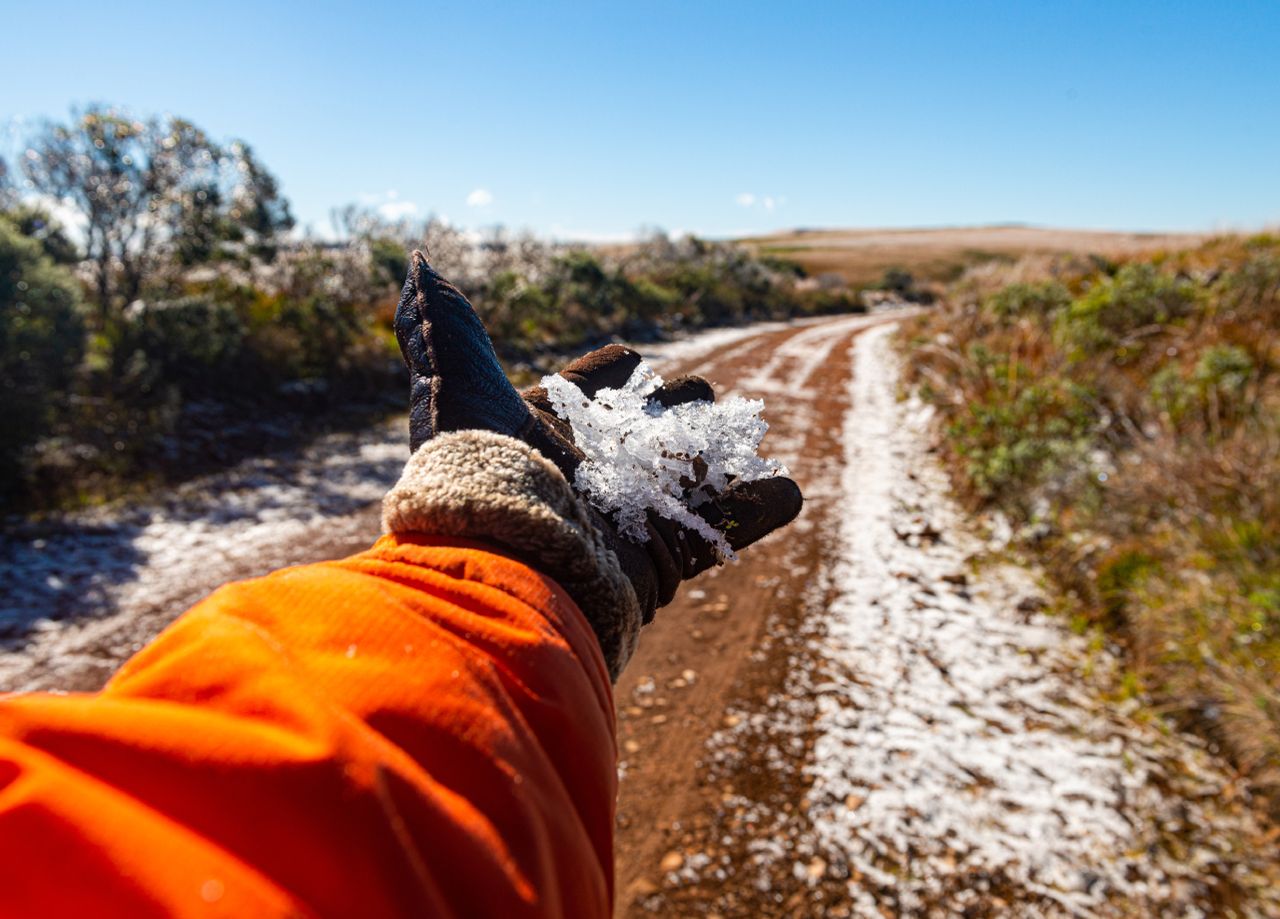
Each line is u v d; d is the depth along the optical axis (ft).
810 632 14.98
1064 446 20.31
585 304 57.93
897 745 11.68
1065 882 9.39
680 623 15.26
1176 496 16.74
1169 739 11.93
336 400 30.09
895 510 21.62
